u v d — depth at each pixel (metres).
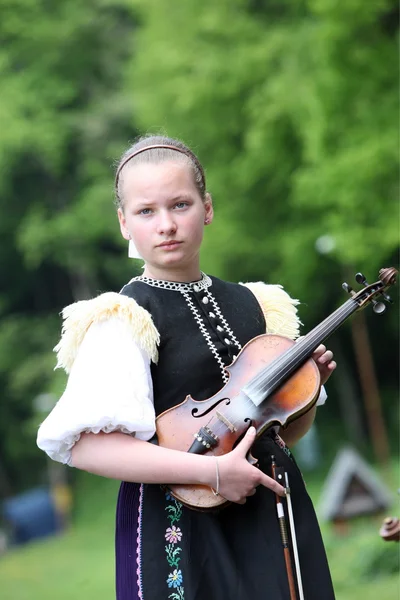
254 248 56.88
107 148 74.19
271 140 52.53
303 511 6.22
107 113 73.44
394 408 70.19
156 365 6.18
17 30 74.31
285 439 6.74
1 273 81.06
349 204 44.25
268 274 58.00
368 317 69.31
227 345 6.29
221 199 56.97
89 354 5.99
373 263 45.75
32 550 59.50
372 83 44.03
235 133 55.72
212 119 55.69
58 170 73.88
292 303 6.82
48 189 77.75
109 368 5.92
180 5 56.44
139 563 5.98
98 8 75.75
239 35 54.88
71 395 5.90
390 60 43.78
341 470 41.31
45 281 81.94
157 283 6.36
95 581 43.03
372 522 41.03
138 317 6.06
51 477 70.81
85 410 5.80
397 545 32.69
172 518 6.00
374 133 43.81
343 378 68.94
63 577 46.25
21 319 79.19
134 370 5.95
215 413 5.98
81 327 6.06
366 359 60.62
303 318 60.47
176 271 6.36
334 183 44.22
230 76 54.03
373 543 33.06
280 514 5.99
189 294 6.38
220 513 6.05
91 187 74.31
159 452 5.80
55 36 74.81
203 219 6.31
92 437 5.89
